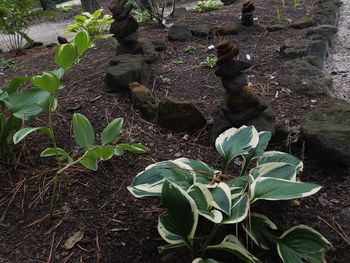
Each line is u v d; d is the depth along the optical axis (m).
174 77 3.32
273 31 4.29
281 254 1.58
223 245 1.57
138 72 2.98
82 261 1.73
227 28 4.27
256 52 3.75
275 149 2.26
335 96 2.91
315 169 2.11
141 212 1.94
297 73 3.17
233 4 6.04
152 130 2.55
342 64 3.76
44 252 1.78
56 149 1.84
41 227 1.91
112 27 3.45
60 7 8.62
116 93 2.95
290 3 5.41
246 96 2.24
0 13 4.49
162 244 1.77
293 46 3.63
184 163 1.82
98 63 3.64
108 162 2.24
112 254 1.75
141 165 2.23
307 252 1.57
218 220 1.50
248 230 1.65
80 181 2.13
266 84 3.06
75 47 1.94
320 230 1.77
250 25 4.34
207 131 2.50
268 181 1.63
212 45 3.97
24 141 2.43
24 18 4.99
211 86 3.12
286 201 1.91
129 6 3.36
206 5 5.66
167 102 2.52
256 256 1.68
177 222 1.59
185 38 4.19
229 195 1.58
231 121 2.29
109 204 1.99
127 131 2.52
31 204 2.04
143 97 2.71
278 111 2.65
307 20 4.39
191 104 2.49
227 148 1.87
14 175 2.22
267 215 1.86
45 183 2.15
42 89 2.04
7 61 4.28
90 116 2.68
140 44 3.58
